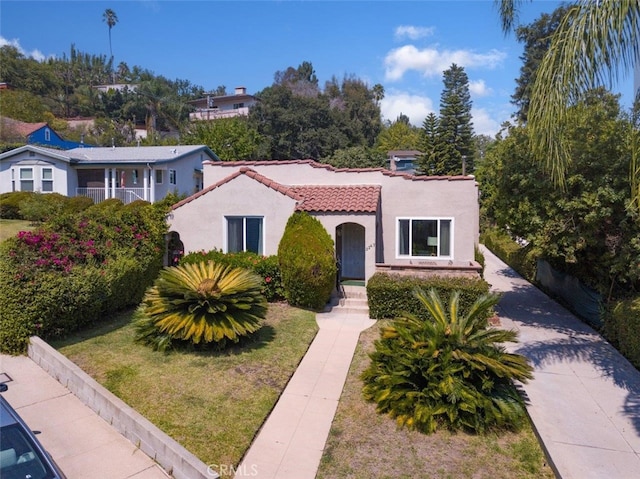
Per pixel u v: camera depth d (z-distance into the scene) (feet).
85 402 26.16
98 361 30.83
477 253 58.75
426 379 25.46
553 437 23.39
